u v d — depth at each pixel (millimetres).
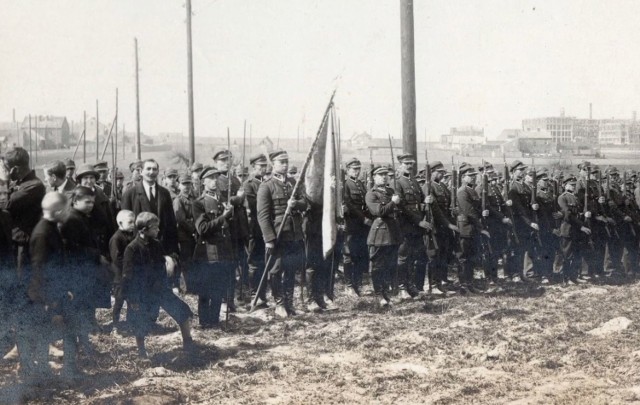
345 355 7477
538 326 8836
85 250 6645
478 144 55594
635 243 14469
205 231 8609
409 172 11305
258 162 10859
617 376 6645
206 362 7113
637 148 54688
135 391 6031
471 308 10125
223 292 8727
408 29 12461
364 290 11977
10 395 5871
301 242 9625
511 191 12805
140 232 6949
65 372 6352
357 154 47875
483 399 5965
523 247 12914
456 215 11664
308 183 9883
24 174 6840
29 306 6172
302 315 9633
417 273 11555
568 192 12977
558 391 6141
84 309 6648
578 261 12938
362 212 11227
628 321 8875
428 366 7105
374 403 5871
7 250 6250
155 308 7051
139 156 23484
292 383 6473
